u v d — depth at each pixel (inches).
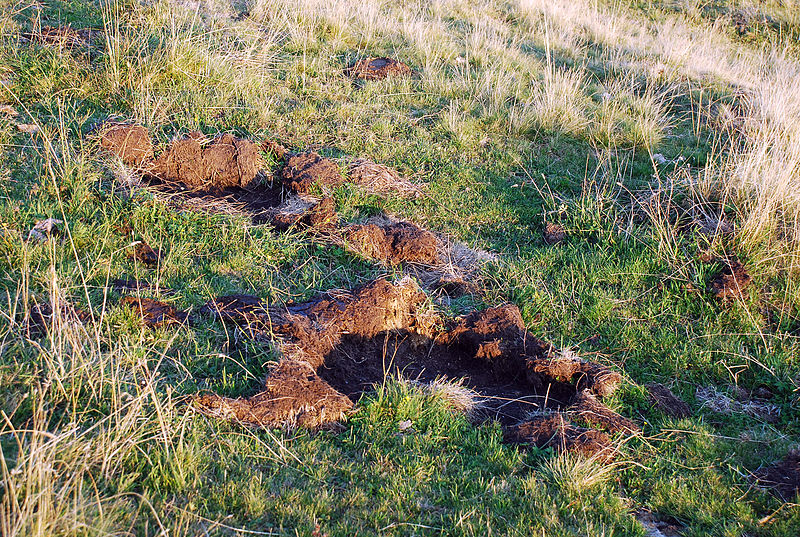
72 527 120.7
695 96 406.0
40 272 190.2
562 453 162.2
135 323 180.9
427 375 193.3
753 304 234.4
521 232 269.0
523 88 379.9
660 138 340.2
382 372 190.4
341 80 358.0
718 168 295.6
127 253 213.9
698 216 269.4
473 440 167.0
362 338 197.9
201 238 227.9
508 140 329.1
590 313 226.4
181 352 176.4
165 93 305.9
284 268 225.1
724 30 574.2
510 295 230.5
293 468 149.8
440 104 351.6
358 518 140.4
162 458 142.6
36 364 156.4
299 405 163.6
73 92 293.9
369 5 449.7
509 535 140.5
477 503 147.8
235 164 266.2
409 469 154.5
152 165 261.4
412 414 169.0
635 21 569.0
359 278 223.9
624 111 359.9
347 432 162.6
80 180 233.1
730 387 203.8
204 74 321.7
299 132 305.0
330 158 285.7
